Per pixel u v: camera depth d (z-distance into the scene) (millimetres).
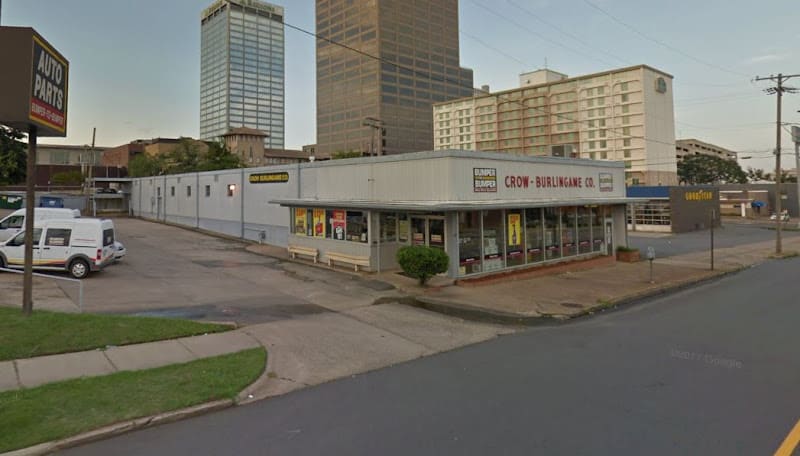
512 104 104000
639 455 5121
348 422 6094
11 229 21891
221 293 14883
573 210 22234
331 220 21094
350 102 107875
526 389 7301
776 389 7207
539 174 20281
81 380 7113
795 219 65812
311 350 9305
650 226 48188
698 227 48906
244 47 148375
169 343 9258
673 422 6008
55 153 103188
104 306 12469
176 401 6488
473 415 6289
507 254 19016
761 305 14141
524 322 12352
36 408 6074
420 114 110438
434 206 15570
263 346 9297
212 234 33438
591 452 5199
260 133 114000
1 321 9609
